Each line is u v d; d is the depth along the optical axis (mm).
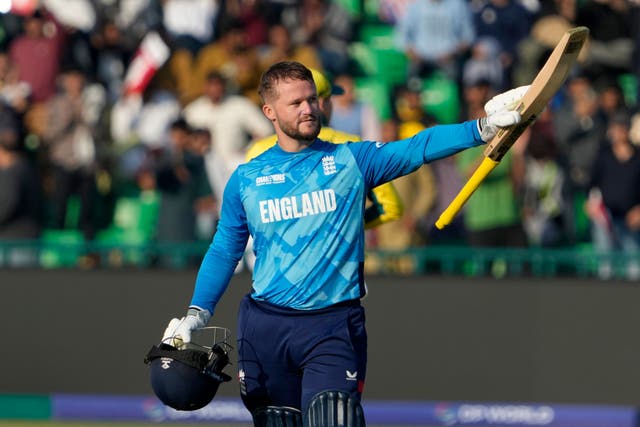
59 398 30125
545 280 29812
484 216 32188
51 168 34719
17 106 35062
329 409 14688
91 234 34656
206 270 15648
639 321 29656
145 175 33688
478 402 29688
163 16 36688
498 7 37062
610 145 32906
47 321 30141
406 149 14914
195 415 29938
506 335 29734
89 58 36625
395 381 29734
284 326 15188
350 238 15062
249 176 15250
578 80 34875
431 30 37438
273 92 15031
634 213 32812
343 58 37188
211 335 29078
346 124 33688
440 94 37375
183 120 33562
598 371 29672
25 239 32969
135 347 30016
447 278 29891
